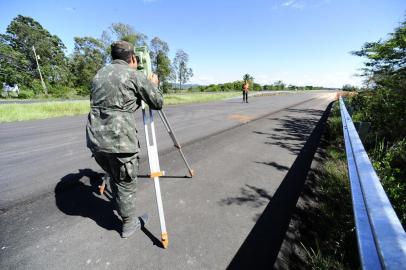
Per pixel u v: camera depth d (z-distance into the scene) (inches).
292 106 618.8
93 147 75.8
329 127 290.4
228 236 88.0
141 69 87.4
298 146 212.5
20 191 123.6
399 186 102.6
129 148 75.1
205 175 145.1
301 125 321.4
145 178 140.5
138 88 75.9
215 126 311.0
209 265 74.2
